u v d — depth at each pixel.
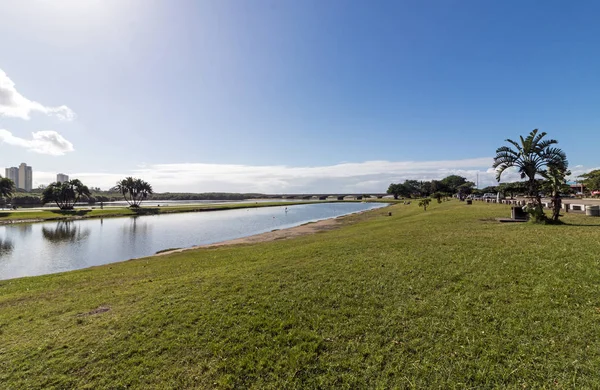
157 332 6.49
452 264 8.66
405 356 4.89
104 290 10.85
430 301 6.51
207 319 6.82
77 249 28.12
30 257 24.73
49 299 10.45
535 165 16.27
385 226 22.64
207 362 5.33
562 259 8.02
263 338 5.85
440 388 4.18
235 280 9.50
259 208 98.69
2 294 12.06
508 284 6.85
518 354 4.57
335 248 13.22
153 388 4.84
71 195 85.81
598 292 5.96
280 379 4.73
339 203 130.75
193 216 68.12
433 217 24.30
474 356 4.67
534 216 15.76
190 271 12.64
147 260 18.88
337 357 5.09
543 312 5.52
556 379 4.03
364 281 8.13
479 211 26.06
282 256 12.92
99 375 5.29
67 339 6.64
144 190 103.12
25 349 6.36
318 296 7.45
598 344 4.50
